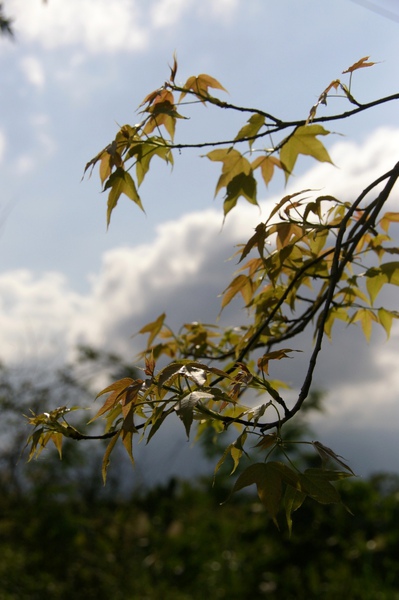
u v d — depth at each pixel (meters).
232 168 1.93
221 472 6.55
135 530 5.96
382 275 2.00
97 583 5.23
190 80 1.87
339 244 1.60
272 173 1.98
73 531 5.44
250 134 1.78
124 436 1.28
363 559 5.19
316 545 5.45
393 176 1.66
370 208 1.75
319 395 6.08
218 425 1.81
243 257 1.63
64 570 5.30
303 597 5.03
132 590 5.23
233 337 2.35
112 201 1.71
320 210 1.69
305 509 5.71
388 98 1.68
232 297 2.00
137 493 6.63
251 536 5.74
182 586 5.41
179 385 1.26
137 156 1.73
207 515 6.21
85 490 6.60
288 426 6.33
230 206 1.87
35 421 1.41
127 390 1.25
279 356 1.32
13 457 6.33
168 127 1.85
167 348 2.31
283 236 1.77
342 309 2.20
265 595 5.15
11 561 5.21
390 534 5.25
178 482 7.00
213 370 1.23
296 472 1.13
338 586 4.96
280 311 2.06
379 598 4.77
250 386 1.26
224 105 1.79
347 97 1.68
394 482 6.18
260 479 1.11
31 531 5.41
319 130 1.85
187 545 5.66
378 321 2.17
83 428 6.70
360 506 5.59
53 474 6.35
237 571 5.39
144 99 1.80
